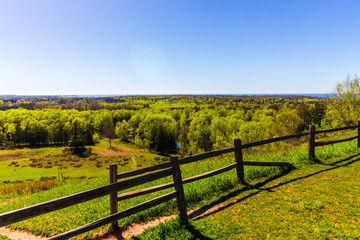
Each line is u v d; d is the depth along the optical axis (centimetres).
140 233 441
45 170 5806
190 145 8575
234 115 11250
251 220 438
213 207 526
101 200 741
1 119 12300
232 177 674
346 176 620
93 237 438
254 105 16862
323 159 809
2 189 1572
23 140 10950
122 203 653
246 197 554
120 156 8612
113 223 464
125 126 12238
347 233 363
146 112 15525
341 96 1720
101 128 13725
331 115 1880
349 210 436
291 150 1027
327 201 481
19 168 6062
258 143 677
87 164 6881
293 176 668
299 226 399
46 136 11150
